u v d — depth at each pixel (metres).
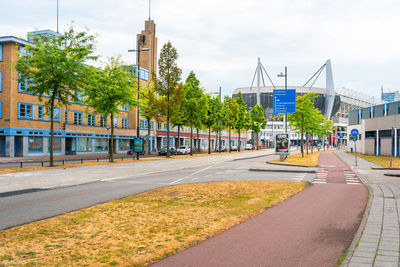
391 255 4.91
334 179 16.67
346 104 166.75
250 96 150.00
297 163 27.61
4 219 7.76
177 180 16.50
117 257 4.99
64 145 42.16
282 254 5.18
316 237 6.13
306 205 9.41
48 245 5.59
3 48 35.78
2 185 13.88
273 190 12.35
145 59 78.75
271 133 138.50
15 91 35.94
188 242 5.75
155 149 63.12
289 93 31.59
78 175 18.42
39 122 38.78
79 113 45.59
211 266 4.66
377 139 44.31
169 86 39.78
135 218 7.73
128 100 29.52
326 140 137.00
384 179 16.39
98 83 26.25
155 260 4.90
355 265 4.51
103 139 49.84
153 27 82.94
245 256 5.07
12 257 4.95
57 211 8.73
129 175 19.12
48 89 22.25
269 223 7.21
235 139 114.12
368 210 8.42
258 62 145.62
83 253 5.18
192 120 47.22
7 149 35.44
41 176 17.48
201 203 9.73
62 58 21.16
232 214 8.08
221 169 23.83
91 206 9.46
